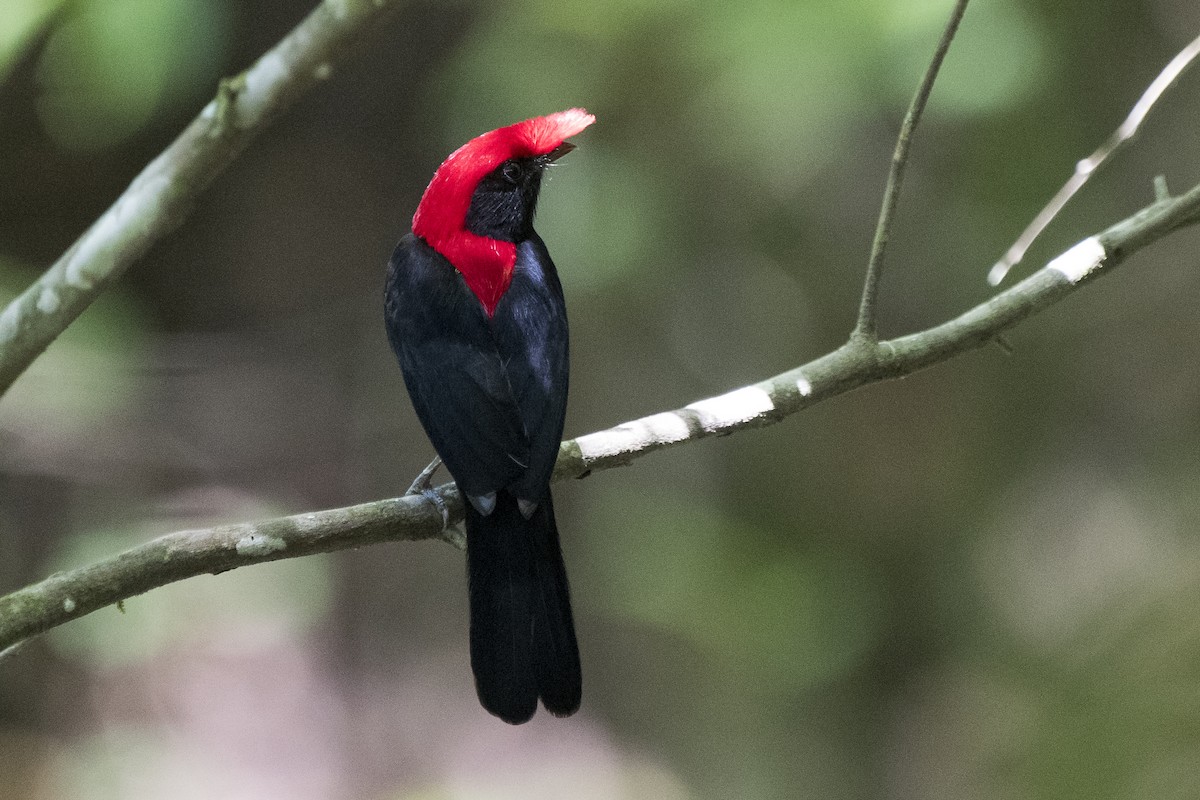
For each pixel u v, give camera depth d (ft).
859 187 41.39
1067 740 30.22
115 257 21.89
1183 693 29.76
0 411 36.40
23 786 46.70
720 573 36.83
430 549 55.52
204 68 32.22
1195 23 36.60
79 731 48.73
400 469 55.98
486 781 49.62
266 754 49.42
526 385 18.60
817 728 41.37
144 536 45.16
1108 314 42.27
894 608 40.73
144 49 27.91
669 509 38.88
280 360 56.13
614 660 49.67
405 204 56.95
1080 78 33.63
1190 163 41.27
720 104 32.65
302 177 56.29
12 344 21.89
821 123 32.81
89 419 38.73
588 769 48.21
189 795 46.93
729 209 38.58
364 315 56.80
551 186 33.71
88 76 29.12
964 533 41.42
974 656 39.70
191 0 28.02
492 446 17.92
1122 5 34.68
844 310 42.29
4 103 47.98
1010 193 34.22
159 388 52.37
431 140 51.80
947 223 39.42
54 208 53.52
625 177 33.94
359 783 49.67
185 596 38.78
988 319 19.21
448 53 54.34
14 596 15.60
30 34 28.09
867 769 40.63
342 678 53.01
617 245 34.24
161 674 50.39
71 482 49.19
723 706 43.42
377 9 21.65
